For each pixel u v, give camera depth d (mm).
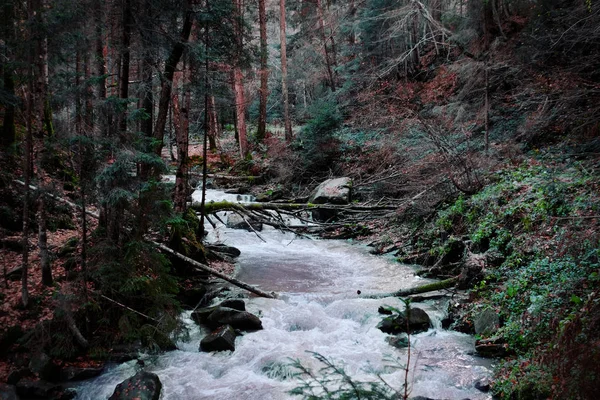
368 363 6508
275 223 14555
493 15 18172
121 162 6215
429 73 22797
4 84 8648
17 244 8406
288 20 31109
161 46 8766
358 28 24734
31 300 6703
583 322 4629
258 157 24688
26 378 5734
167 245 10078
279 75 30781
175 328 7145
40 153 6648
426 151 15609
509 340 6582
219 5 9328
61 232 9656
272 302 9078
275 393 5730
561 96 12719
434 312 8359
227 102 12258
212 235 15195
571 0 13688
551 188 9055
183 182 10578
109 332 6879
